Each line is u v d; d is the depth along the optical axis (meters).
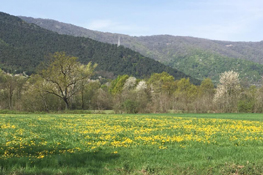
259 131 23.69
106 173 9.89
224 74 79.81
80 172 9.88
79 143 16.06
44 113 54.81
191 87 98.31
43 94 61.50
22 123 28.30
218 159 12.42
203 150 14.17
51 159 11.44
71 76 64.56
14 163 10.88
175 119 38.44
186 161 11.96
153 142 16.33
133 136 19.05
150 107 64.19
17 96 69.88
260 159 12.25
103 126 26.64
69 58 62.69
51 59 63.53
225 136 19.91
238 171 10.62
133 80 103.69
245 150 14.63
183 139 17.78
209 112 66.62
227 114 58.47
